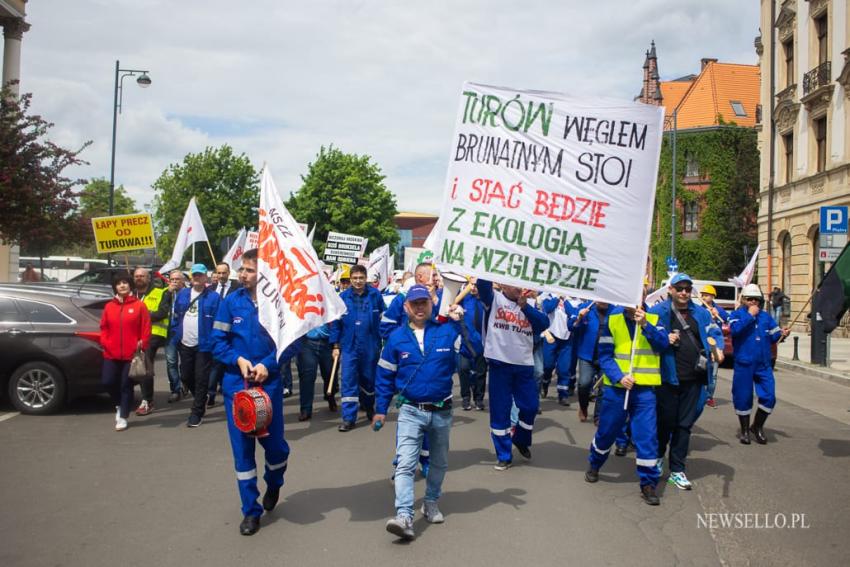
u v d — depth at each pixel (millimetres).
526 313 6770
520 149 6441
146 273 10641
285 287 5441
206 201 59812
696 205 50188
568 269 6375
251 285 5383
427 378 5145
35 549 4609
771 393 8375
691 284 6516
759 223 33219
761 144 33250
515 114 6461
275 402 5281
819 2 27750
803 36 29219
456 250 6512
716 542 4969
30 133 17141
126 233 15516
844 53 25734
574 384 12086
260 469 6789
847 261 8656
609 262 6312
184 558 4492
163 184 61781
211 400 10344
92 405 10188
